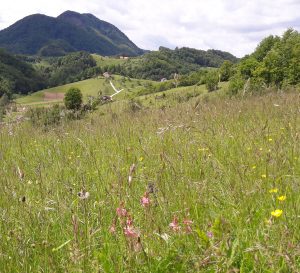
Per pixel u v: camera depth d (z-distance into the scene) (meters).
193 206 3.37
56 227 3.32
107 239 2.99
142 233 2.93
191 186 3.66
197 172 4.22
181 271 2.54
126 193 3.63
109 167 4.68
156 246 2.82
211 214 3.08
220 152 5.08
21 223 3.20
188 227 2.83
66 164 5.10
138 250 2.56
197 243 2.64
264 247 2.33
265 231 2.81
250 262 2.54
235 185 3.52
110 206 3.44
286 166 3.95
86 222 3.01
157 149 5.33
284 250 2.30
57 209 3.39
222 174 3.99
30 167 5.20
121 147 5.95
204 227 2.97
